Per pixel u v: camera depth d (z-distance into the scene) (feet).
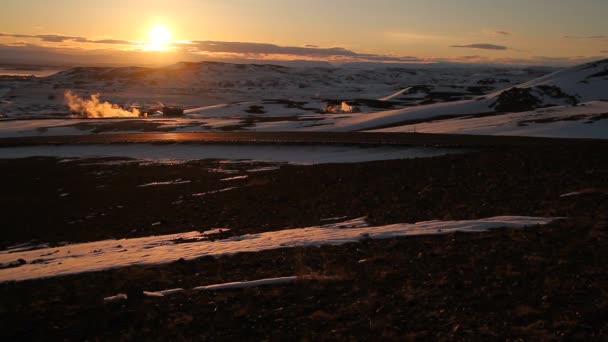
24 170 209.97
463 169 136.77
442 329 36.68
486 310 39.29
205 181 167.32
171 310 45.06
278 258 60.13
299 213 106.32
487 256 52.95
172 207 132.16
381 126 355.56
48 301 49.98
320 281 49.24
